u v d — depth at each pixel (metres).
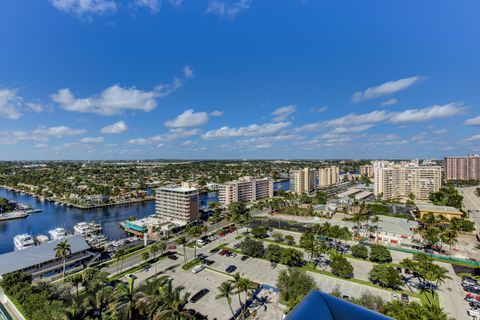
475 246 115.31
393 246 117.00
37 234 156.88
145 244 121.94
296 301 61.88
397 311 47.22
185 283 81.94
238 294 69.50
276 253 97.44
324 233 118.00
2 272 83.75
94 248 115.56
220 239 130.12
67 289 71.75
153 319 41.75
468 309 66.56
